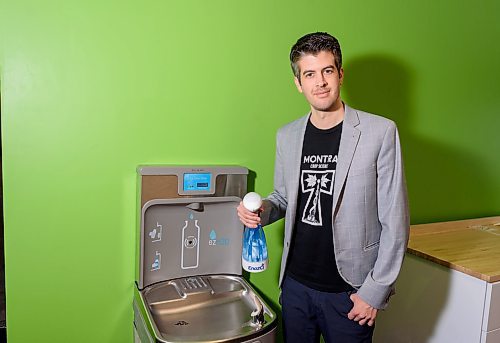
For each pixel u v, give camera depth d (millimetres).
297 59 1396
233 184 1743
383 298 1390
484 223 2332
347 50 1977
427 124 2230
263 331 1454
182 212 1689
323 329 1562
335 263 1475
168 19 1650
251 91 1815
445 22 2188
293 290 1567
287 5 1827
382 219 1417
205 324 1520
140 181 1601
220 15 1725
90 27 1554
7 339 1591
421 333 1854
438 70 2209
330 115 1452
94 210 1643
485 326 1604
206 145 1774
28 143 1534
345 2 1937
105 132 1622
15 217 1548
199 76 1725
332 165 1448
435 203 2324
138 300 1618
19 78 1496
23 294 1587
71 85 1557
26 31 1482
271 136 1877
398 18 2066
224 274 1795
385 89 2092
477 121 2367
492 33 2328
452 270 1715
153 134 1688
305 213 1509
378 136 1396
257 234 1512
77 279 1649
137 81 1639
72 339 1670
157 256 1671
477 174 2422
